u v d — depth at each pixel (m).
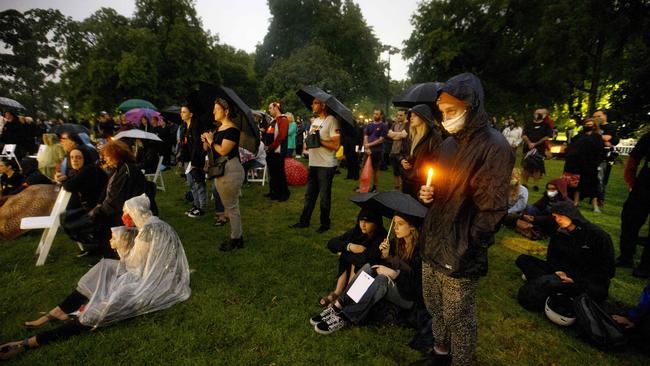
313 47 35.03
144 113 13.09
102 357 2.22
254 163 7.53
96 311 2.41
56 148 5.36
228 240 4.16
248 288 3.15
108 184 3.37
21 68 49.84
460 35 24.34
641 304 2.46
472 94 1.53
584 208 6.46
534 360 2.35
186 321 2.62
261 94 37.00
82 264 3.64
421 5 26.33
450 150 1.74
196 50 29.80
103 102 27.34
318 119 4.53
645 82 6.71
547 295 2.86
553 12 18.81
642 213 3.74
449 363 2.08
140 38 27.28
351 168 8.80
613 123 7.17
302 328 2.59
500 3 22.00
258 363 2.22
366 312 2.58
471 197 1.62
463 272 1.65
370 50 43.59
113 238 2.84
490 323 2.75
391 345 2.41
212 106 4.80
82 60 30.23
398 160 3.59
